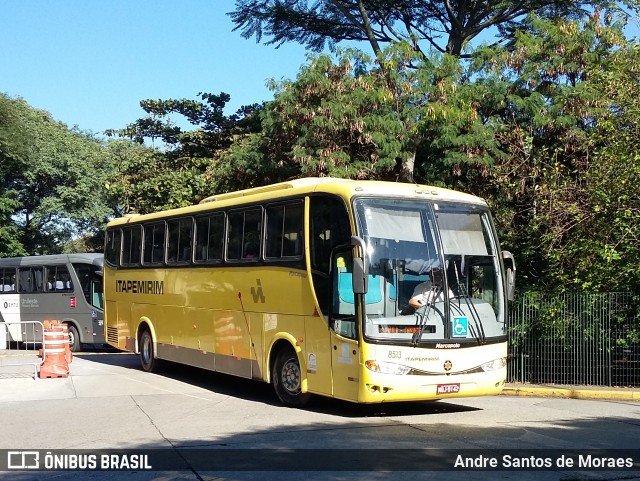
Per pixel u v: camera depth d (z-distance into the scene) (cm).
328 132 1858
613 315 1450
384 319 1009
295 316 1152
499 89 1808
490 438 917
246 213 1315
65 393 1370
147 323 1692
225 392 1393
